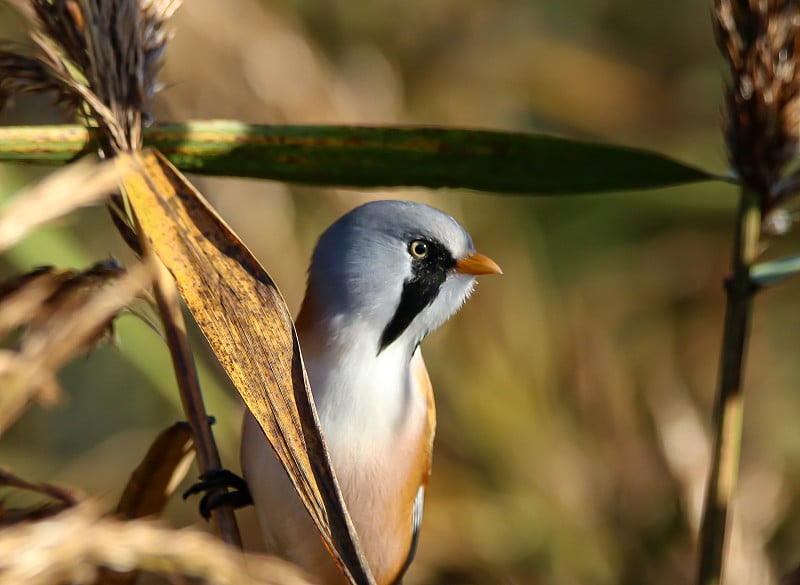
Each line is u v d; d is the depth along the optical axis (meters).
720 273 15.73
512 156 6.29
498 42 15.63
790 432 14.31
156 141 5.79
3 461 11.73
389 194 13.06
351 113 12.55
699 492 10.76
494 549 11.93
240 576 3.79
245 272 5.07
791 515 12.39
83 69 5.48
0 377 3.64
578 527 12.00
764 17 6.37
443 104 15.16
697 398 14.34
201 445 5.59
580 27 17.20
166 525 3.88
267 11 12.14
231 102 11.77
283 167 6.07
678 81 17.03
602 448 12.59
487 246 14.23
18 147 5.38
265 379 4.96
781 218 6.73
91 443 12.77
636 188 6.43
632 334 15.26
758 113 6.43
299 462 4.90
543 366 13.37
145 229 5.09
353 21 14.41
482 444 12.70
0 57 5.45
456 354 13.27
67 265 7.27
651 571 11.59
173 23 11.48
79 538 3.62
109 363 12.92
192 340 10.07
